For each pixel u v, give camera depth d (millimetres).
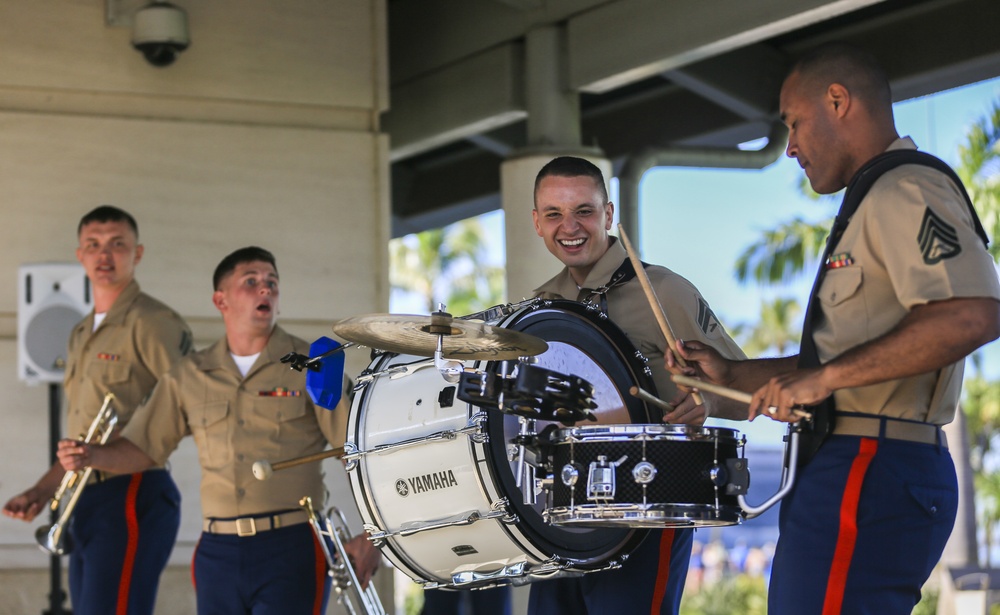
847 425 3154
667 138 9938
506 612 7207
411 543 3973
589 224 4164
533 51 7949
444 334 3461
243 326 5285
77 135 7660
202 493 5246
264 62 7977
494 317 3893
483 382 3461
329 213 8047
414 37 9172
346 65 8141
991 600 14164
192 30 7852
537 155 7676
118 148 7719
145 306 6125
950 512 3166
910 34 8266
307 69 8055
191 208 7812
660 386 4145
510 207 7703
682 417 3791
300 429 5203
